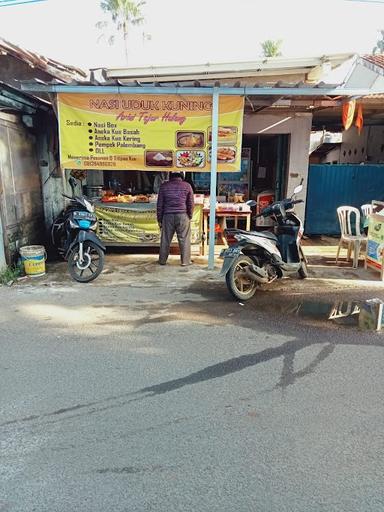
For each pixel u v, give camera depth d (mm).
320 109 8766
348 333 4250
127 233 7777
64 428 2705
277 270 5633
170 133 6387
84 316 4715
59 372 3438
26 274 6367
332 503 2109
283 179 9688
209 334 4211
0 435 2637
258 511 2062
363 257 7629
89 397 3070
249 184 10734
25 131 7047
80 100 6262
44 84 5828
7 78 7805
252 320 4602
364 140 12453
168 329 4340
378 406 2951
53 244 7754
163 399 3037
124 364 3574
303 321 4578
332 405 2959
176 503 2111
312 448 2516
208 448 2516
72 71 8242
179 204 6715
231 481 2256
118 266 6957
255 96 7086
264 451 2488
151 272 6594
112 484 2238
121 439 2600
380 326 4430
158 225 7434
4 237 6215
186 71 6301
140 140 6414
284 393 3115
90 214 6105
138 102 6266
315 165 9500
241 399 3035
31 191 7285
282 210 5902
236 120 6316
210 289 5742
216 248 8320
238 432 2664
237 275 5309
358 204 9719
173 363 3592
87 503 2117
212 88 5895
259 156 10789
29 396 3080
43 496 2162
